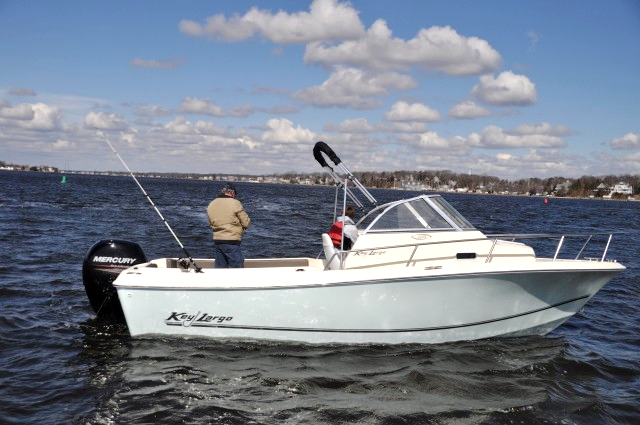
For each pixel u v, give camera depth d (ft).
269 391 16.72
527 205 269.64
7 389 16.33
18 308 25.12
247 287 19.92
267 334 20.45
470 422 15.25
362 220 23.70
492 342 21.94
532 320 22.33
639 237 75.20
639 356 21.40
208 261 24.56
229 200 22.57
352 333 20.77
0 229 55.11
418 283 20.43
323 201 189.57
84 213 83.10
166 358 18.98
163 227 65.92
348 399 16.40
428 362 19.58
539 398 16.98
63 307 25.72
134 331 20.35
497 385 17.89
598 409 16.33
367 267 21.72
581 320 26.73
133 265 22.93
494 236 22.38
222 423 14.60
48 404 15.42
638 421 15.74
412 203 22.89
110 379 17.26
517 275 20.98
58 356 19.21
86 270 22.88
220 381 17.33
